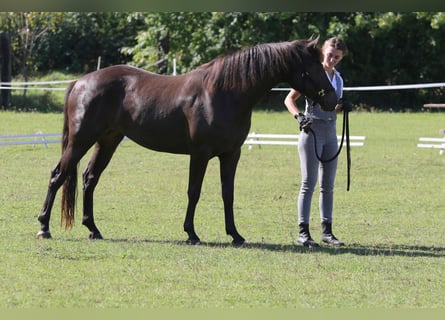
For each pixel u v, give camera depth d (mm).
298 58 10945
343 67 43125
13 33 42594
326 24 42094
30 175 19297
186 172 20328
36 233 12195
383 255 10891
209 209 15102
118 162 21984
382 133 30297
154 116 11461
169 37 43156
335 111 11469
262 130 30859
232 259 10414
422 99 42656
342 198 16547
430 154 23891
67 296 8617
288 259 10469
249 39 41750
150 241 11734
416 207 15484
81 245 11234
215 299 8602
